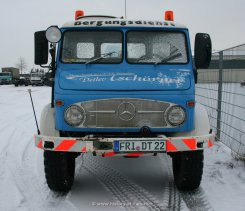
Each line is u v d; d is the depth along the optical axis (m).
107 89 4.86
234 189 5.53
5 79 56.12
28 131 11.00
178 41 5.50
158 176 6.25
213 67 9.38
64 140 4.77
